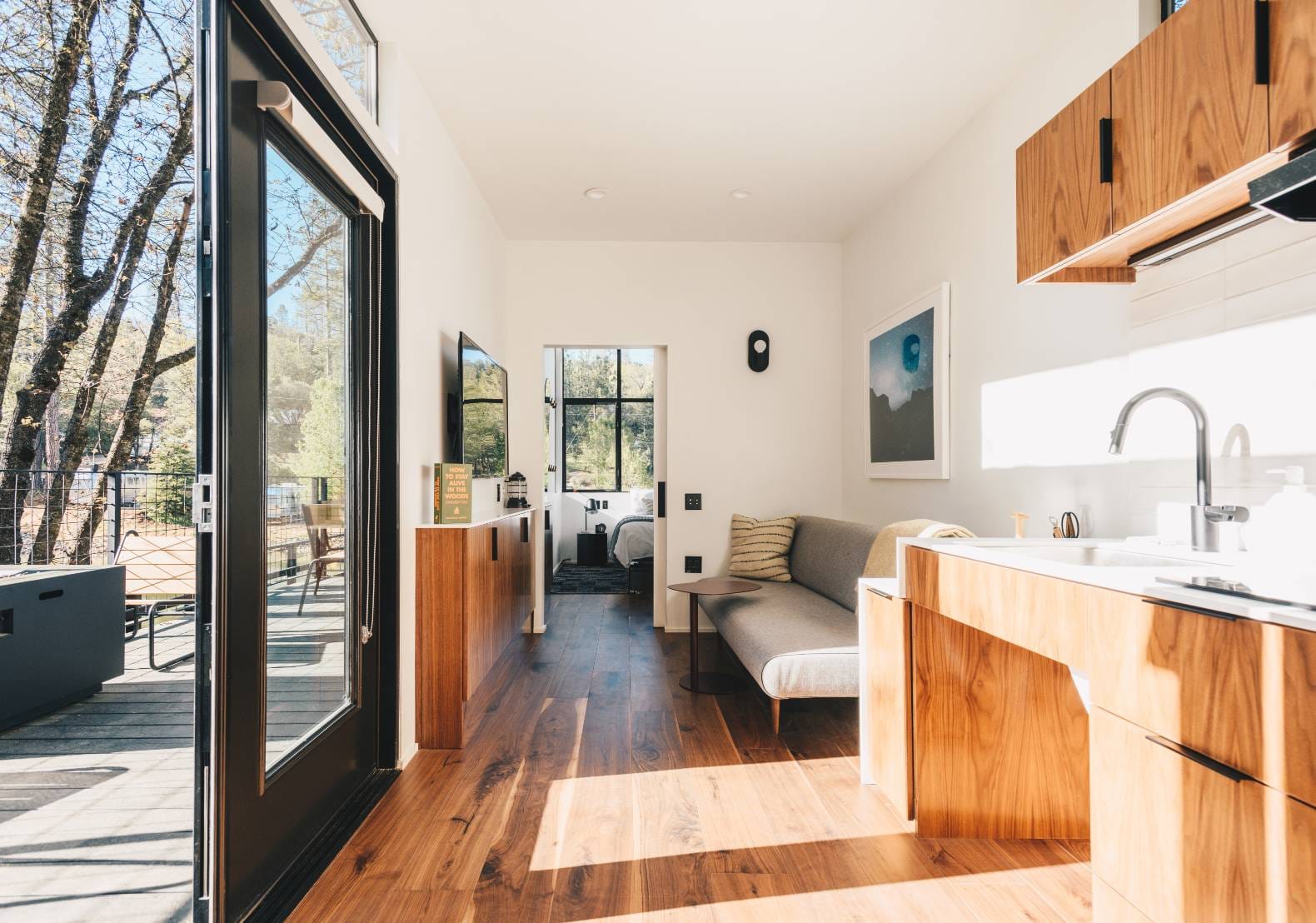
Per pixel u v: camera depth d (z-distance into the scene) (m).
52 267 4.00
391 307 2.44
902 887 1.72
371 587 2.38
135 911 1.56
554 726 2.88
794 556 4.36
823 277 4.80
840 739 2.75
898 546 2.10
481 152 3.40
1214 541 1.62
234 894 1.48
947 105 2.95
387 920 1.58
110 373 4.34
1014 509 2.71
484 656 2.90
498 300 4.45
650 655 4.05
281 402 1.76
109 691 3.37
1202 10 1.31
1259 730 0.92
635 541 6.44
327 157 1.82
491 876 1.76
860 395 4.43
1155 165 1.45
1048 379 2.49
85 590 3.19
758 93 2.87
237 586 1.49
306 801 1.87
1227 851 0.97
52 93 3.81
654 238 4.71
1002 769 1.99
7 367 3.92
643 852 1.88
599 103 2.95
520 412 4.71
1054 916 1.60
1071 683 2.02
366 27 2.35
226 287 1.44
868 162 3.53
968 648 2.00
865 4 2.30
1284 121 1.12
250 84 1.55
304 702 1.92
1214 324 1.72
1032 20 2.38
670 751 2.61
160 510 4.66
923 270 3.55
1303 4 1.09
